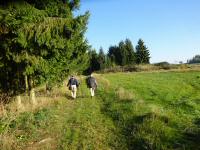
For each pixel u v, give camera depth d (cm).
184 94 3045
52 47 1877
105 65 10944
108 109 1959
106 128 1483
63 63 2272
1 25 1761
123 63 11856
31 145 1248
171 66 7750
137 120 1539
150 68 7800
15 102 1983
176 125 1426
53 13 2073
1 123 1416
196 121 1584
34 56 1839
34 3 1997
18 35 1731
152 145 1149
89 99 2583
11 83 2077
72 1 2325
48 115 1733
